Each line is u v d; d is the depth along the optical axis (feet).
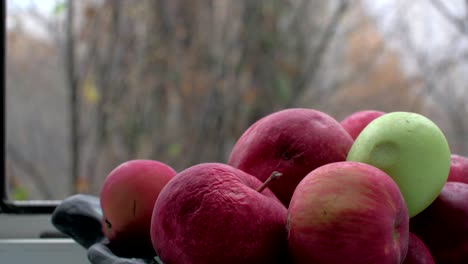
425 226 2.81
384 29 10.55
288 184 2.79
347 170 2.54
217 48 11.55
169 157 11.52
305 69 11.51
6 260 3.53
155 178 2.94
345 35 11.30
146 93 11.39
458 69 9.71
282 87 11.50
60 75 10.36
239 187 2.59
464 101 9.71
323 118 2.85
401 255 2.55
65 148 10.64
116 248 2.98
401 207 2.54
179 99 11.55
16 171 10.36
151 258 2.96
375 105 10.95
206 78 11.57
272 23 11.50
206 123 11.57
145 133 11.39
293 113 2.84
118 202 2.93
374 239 2.49
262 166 2.80
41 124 10.44
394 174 2.68
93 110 10.99
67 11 10.19
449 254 2.80
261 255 2.58
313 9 11.48
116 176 2.95
